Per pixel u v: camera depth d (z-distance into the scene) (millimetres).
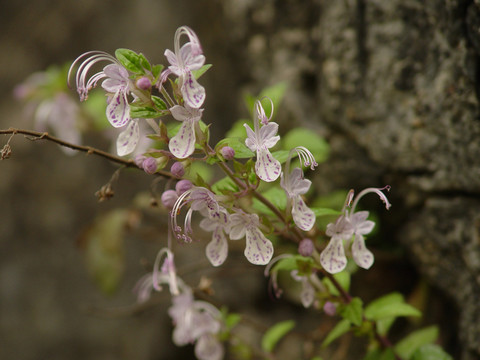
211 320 385
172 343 545
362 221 326
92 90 539
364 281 459
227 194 320
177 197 323
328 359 477
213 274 480
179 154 310
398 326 449
